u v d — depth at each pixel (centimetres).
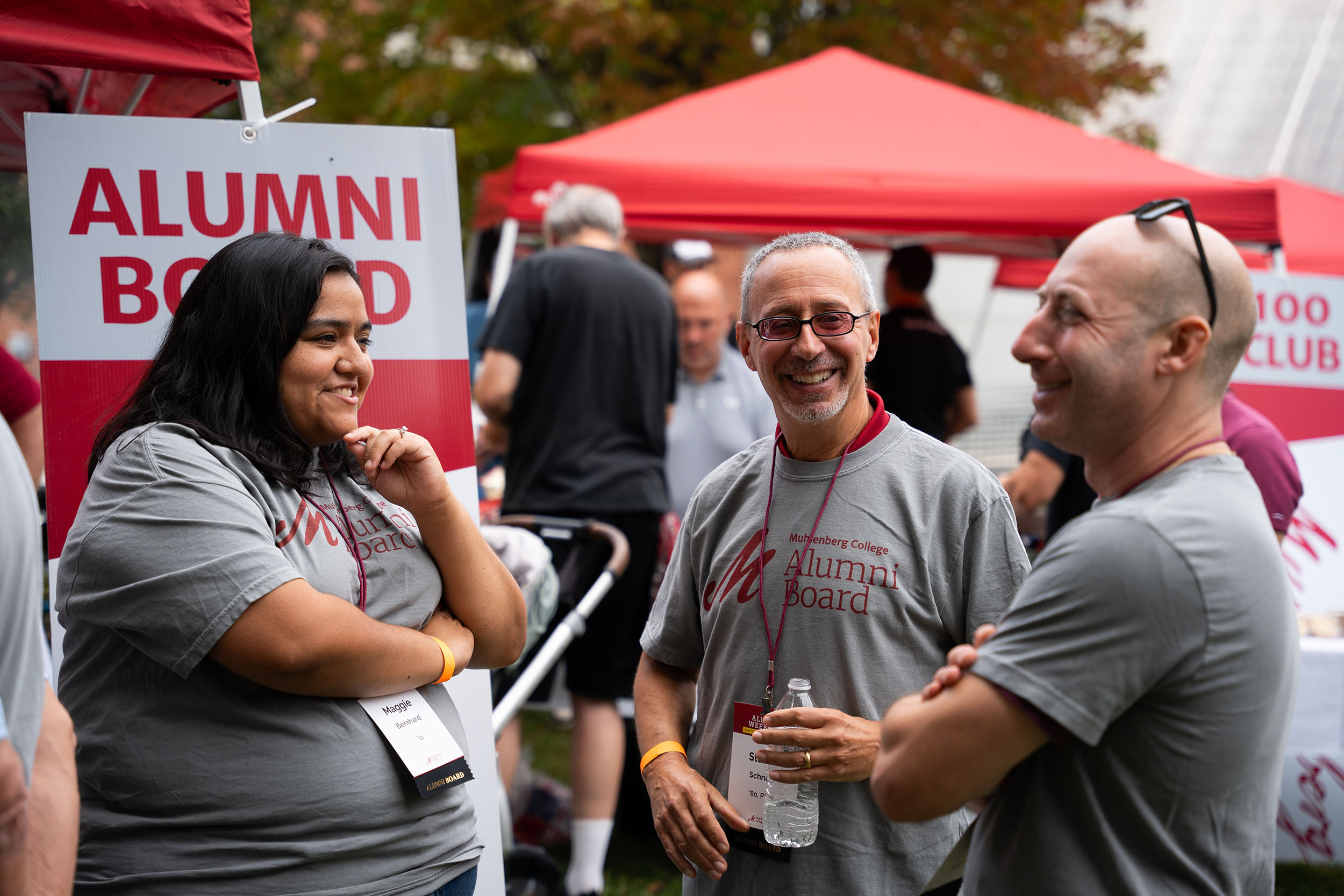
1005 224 425
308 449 167
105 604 147
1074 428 124
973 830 136
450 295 222
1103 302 119
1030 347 125
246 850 149
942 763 118
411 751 160
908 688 172
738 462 196
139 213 201
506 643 183
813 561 175
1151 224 120
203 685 150
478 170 923
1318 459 393
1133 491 121
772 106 480
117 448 156
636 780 385
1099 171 434
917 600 172
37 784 128
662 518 361
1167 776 115
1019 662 116
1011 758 117
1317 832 326
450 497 172
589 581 317
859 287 179
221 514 148
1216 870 118
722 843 173
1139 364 118
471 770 167
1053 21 858
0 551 110
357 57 975
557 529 320
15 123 295
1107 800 117
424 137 221
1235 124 1492
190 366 162
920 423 464
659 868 364
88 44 192
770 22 869
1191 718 113
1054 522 354
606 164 433
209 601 144
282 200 210
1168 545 112
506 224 450
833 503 177
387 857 157
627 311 360
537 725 513
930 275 471
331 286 165
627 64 855
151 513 147
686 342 436
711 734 184
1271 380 398
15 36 186
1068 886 117
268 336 160
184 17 198
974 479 175
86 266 198
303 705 154
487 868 208
